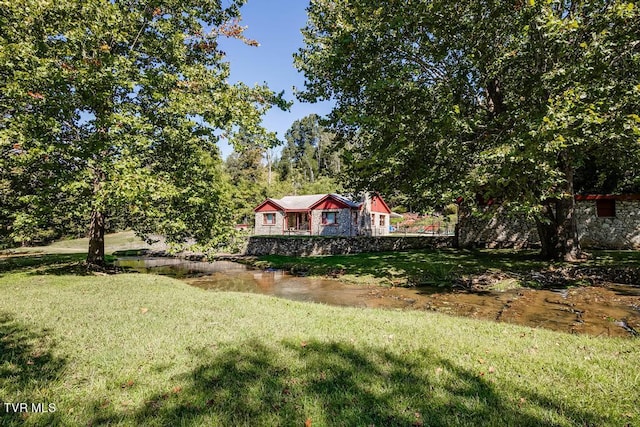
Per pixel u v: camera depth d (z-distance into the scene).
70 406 3.16
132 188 9.45
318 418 3.00
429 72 13.72
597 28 10.02
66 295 8.41
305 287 13.05
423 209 14.75
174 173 11.88
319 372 3.88
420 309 9.13
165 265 20.97
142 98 12.55
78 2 9.55
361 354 4.41
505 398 3.33
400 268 15.19
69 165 10.76
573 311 8.55
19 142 8.80
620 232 19.42
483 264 15.41
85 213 11.18
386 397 3.35
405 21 11.45
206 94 11.72
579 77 9.96
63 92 9.58
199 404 3.21
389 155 11.88
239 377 3.76
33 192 11.54
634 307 8.79
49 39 9.95
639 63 9.71
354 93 14.12
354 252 23.17
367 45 12.09
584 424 2.90
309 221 35.38
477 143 12.36
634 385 3.57
